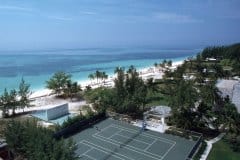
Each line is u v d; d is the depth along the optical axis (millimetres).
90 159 42531
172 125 58625
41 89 117812
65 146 34938
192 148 46312
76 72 180375
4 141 43969
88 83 128625
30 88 120625
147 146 47906
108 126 58031
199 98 59375
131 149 46531
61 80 93875
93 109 72000
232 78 111312
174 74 108812
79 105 80125
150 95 86312
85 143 48688
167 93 85812
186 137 52062
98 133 53812
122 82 71125
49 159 31719
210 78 97250
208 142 50500
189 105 54688
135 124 59781
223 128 53625
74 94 96938
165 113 65312
